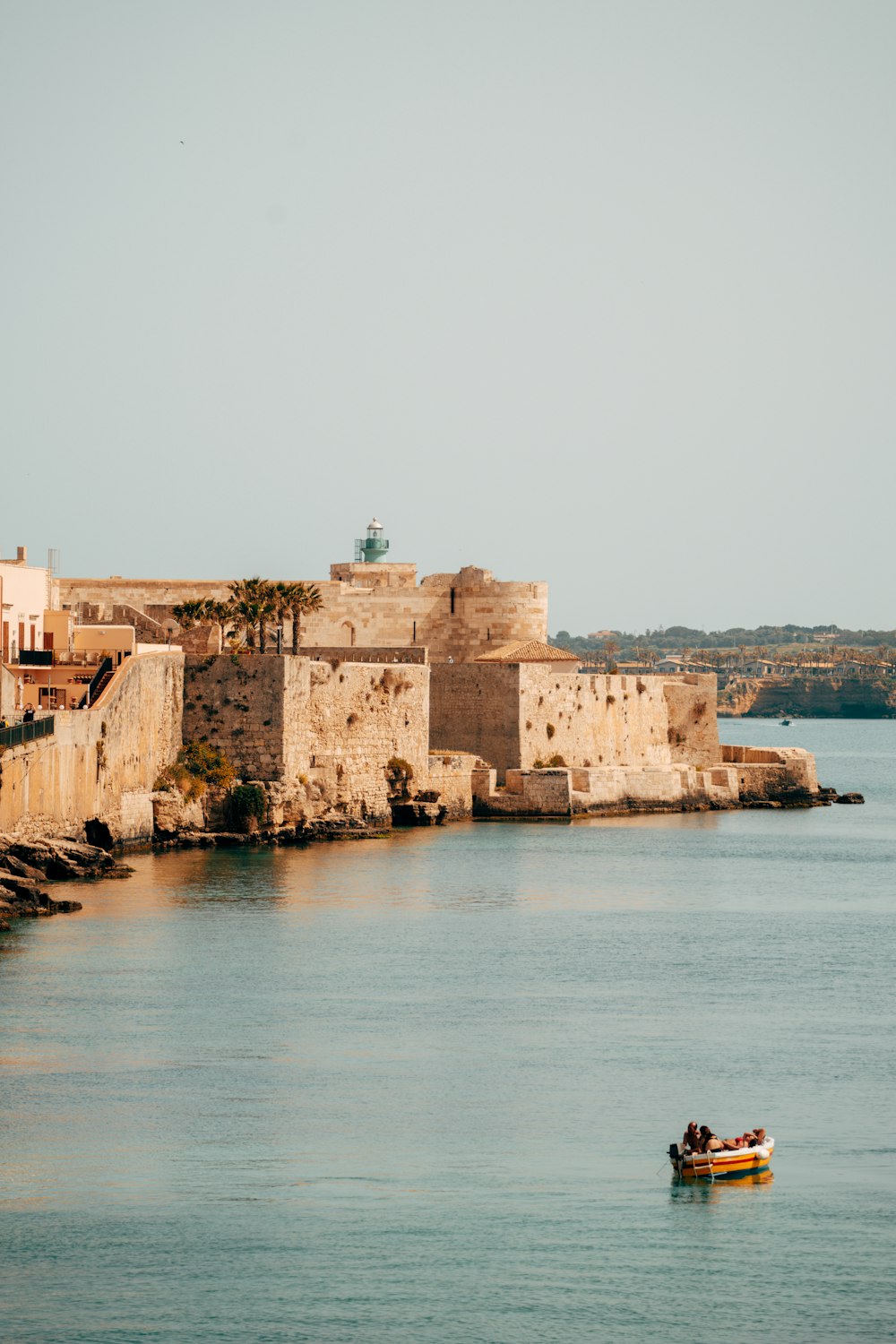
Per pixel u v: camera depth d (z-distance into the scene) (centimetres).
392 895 9844
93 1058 6288
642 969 7994
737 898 10269
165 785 11256
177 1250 4750
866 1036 6781
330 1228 4888
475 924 9044
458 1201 5062
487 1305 4497
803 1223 4975
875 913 9756
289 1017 6906
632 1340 4325
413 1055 6431
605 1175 5291
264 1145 5450
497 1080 6131
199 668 11656
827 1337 4384
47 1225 4875
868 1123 5734
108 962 7756
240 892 9712
